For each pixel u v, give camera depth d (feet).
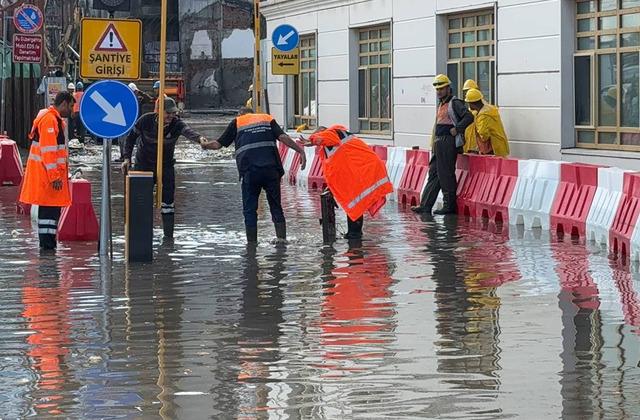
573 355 46.65
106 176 75.77
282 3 177.88
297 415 38.78
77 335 51.67
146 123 85.71
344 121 157.28
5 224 94.22
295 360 46.60
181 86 294.46
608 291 60.90
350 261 73.10
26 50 159.22
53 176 78.18
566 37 107.04
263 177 82.48
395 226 92.07
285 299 60.03
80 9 298.56
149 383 43.19
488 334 50.80
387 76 146.00
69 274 68.80
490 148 108.68
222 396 41.29
